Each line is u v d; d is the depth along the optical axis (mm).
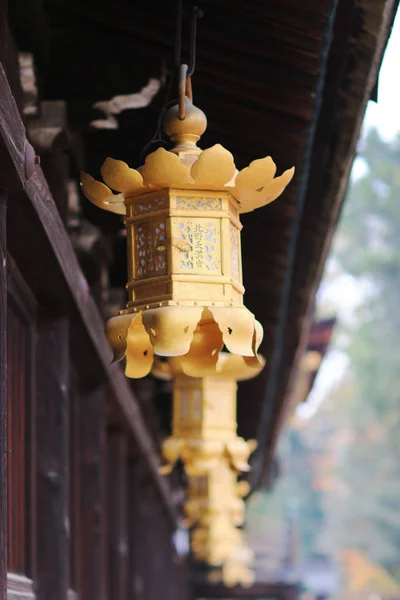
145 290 4703
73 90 6648
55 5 6504
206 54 6316
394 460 61906
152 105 6836
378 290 66375
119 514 10766
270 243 8297
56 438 7047
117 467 10828
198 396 8008
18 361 6742
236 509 11242
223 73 6395
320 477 82438
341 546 64375
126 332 4633
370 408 64500
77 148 7090
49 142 6418
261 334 4719
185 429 8000
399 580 58906
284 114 6605
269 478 19250
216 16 6066
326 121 6832
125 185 4668
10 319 6508
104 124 6652
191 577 26594
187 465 8008
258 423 14422
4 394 4762
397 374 62531
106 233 8047
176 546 21375
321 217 8203
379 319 65188
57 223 6293
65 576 6961
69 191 7543
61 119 6426
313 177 7461
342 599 62031
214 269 4668
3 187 4965
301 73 6273
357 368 63625
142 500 14438
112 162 4645
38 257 6312
